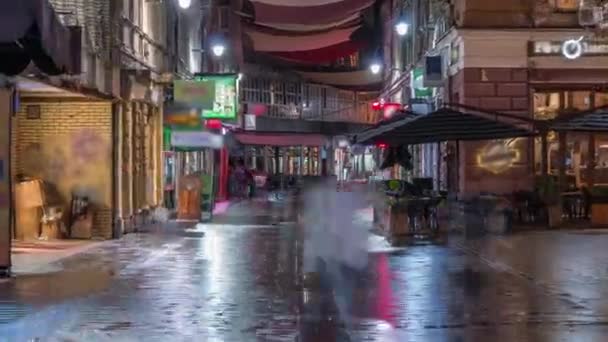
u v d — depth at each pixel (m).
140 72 29.48
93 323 13.20
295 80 78.25
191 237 27.97
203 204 36.81
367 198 48.00
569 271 19.12
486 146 33.72
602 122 29.31
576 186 33.78
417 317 13.77
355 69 77.50
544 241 25.95
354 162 87.00
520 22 33.38
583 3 32.31
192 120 38.38
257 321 13.43
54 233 26.08
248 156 78.56
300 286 17.05
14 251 23.05
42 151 26.72
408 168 37.97
